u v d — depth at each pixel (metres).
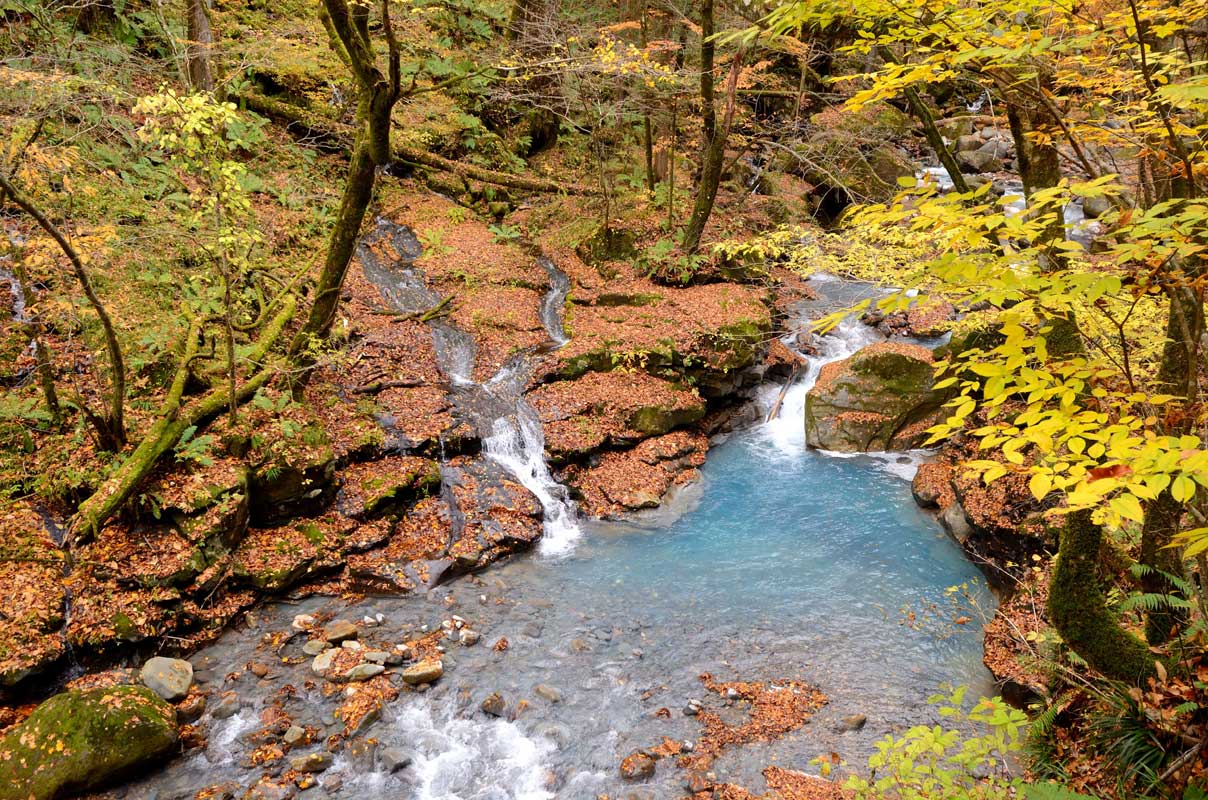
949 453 10.68
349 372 10.91
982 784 4.75
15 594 6.56
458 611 7.91
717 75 13.70
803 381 13.43
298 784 5.68
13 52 9.81
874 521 9.72
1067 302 2.80
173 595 7.16
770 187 17.69
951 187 17.58
